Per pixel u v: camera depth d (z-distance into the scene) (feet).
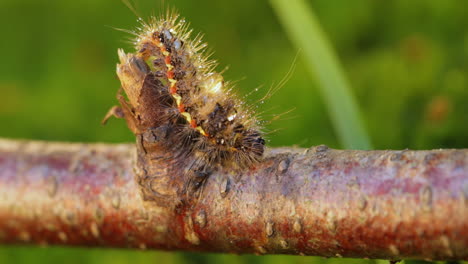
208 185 0.86
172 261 1.09
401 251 0.84
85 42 1.28
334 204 0.84
